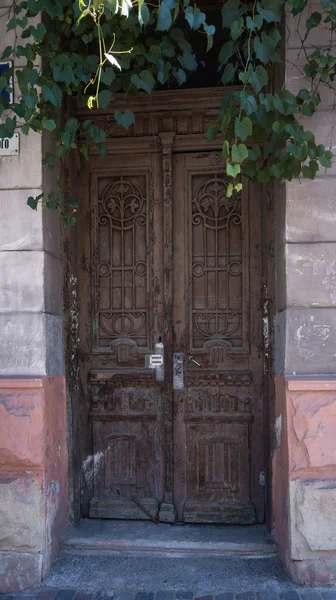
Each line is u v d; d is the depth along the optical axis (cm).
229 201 379
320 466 298
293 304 312
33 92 286
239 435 373
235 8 274
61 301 360
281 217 327
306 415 300
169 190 377
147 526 368
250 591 298
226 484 373
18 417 311
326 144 312
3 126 296
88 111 382
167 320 376
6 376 320
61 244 362
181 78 304
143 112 380
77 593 302
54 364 339
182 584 308
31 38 320
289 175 293
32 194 324
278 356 334
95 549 343
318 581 300
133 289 383
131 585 309
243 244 375
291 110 277
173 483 374
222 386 375
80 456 379
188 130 378
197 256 381
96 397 382
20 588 309
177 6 245
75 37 327
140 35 339
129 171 384
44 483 315
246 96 265
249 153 287
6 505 311
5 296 324
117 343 382
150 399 379
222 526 369
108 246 387
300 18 312
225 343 375
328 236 312
